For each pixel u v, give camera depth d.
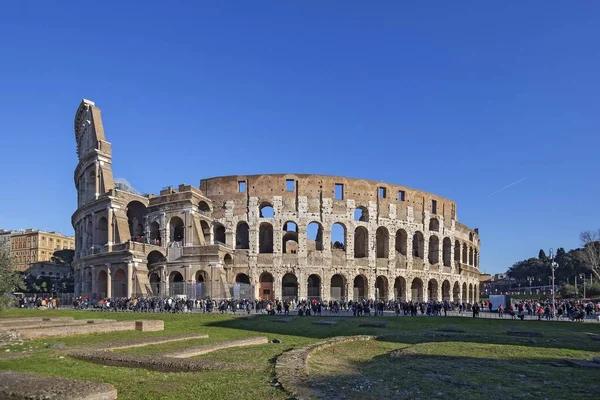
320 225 106.69
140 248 89.81
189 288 83.81
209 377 18.89
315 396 16.03
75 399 14.34
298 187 103.81
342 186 106.56
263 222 102.50
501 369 24.23
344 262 103.31
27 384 15.47
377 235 112.81
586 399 17.91
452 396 18.06
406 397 17.34
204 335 35.12
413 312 71.50
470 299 136.88
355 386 18.44
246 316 59.88
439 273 118.81
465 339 37.53
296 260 100.81
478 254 153.25
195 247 90.06
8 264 46.97
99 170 103.06
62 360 23.42
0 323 40.06
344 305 87.06
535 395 18.58
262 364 21.94
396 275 108.38
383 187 110.44
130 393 16.50
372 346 32.47
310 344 28.62
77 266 106.38
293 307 87.38
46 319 46.22
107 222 97.25
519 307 65.38
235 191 103.69
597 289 150.50
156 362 21.56
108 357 22.98
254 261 100.19
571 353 30.09
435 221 121.31
